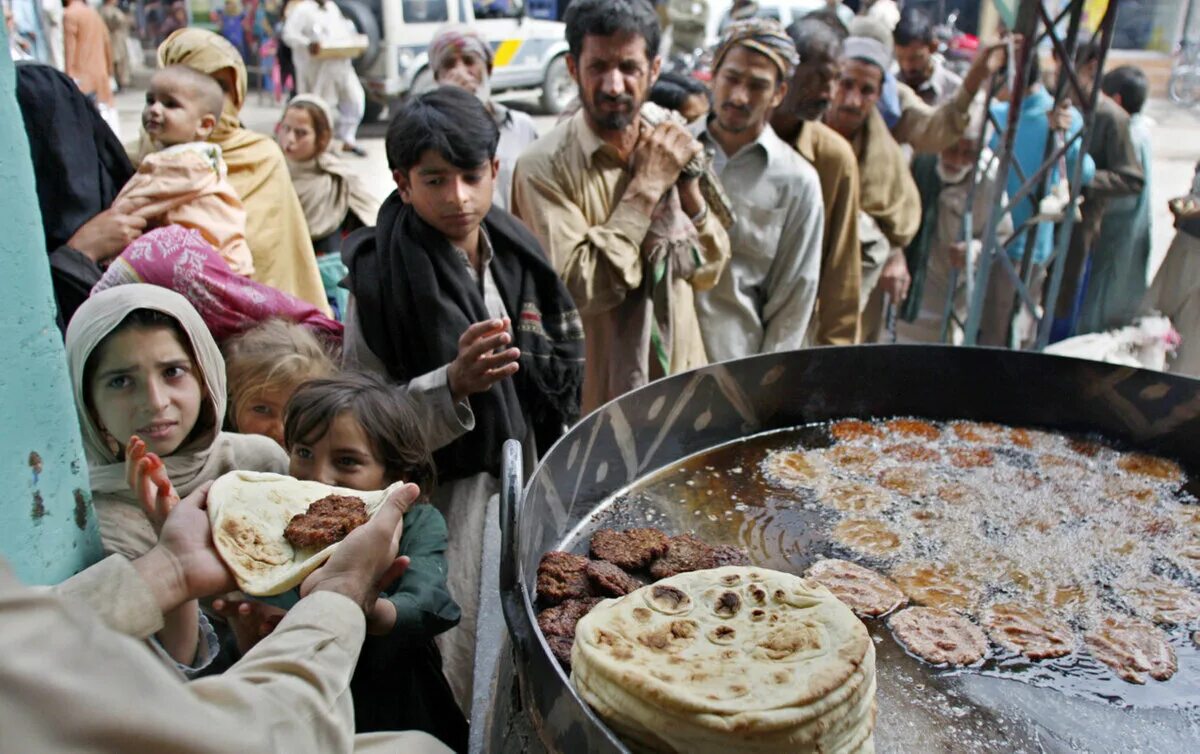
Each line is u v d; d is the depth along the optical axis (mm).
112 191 2020
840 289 2680
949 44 4883
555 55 7871
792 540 1373
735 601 980
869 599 1216
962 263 3164
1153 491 1508
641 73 1984
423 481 1389
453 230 1637
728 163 2395
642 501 1464
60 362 870
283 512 1009
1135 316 3000
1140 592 1251
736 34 2297
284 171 2338
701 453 1639
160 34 11680
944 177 3488
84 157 1918
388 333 1651
